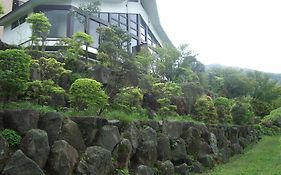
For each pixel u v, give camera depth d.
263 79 31.56
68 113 8.62
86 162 7.20
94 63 14.50
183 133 12.78
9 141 6.32
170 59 20.41
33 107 8.00
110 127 8.49
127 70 14.42
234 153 16.94
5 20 21.39
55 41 16.83
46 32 13.95
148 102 14.18
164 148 10.77
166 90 14.96
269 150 17.98
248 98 28.03
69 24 18.78
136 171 8.93
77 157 7.28
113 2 22.53
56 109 9.27
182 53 21.52
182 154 11.72
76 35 14.37
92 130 8.09
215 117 16.69
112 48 14.12
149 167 9.45
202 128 14.16
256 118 26.39
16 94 7.77
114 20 22.30
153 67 18.61
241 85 29.70
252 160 15.16
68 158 6.88
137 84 14.55
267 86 31.09
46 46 16.00
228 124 18.31
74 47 14.09
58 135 7.18
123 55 14.59
